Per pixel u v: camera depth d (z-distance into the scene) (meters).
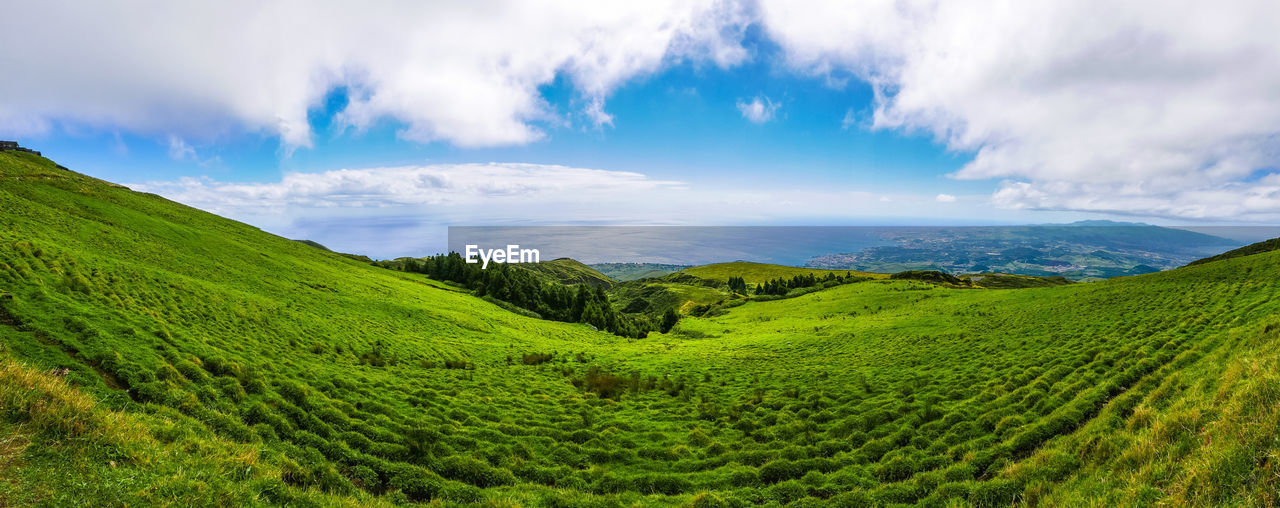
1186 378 17.95
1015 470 15.33
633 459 19.69
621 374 40.88
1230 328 26.03
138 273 37.44
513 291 127.12
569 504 15.48
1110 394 20.45
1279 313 25.69
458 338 59.22
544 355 49.50
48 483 9.32
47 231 52.25
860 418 23.06
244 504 11.11
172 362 21.05
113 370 18.36
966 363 33.97
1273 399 11.02
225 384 20.08
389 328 54.75
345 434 18.47
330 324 46.19
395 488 15.65
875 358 42.41
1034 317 49.69
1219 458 10.25
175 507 10.02
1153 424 13.93
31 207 61.88
